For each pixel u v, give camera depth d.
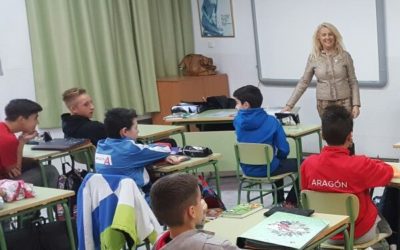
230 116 5.37
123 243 3.04
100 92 6.47
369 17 5.89
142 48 6.97
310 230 2.23
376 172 2.81
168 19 7.41
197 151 3.96
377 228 2.98
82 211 3.07
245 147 4.36
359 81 6.11
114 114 3.51
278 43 6.75
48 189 3.42
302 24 6.46
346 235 2.48
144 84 7.02
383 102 6.00
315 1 6.29
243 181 4.51
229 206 5.03
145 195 3.57
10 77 5.90
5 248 3.02
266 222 2.34
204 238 1.80
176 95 6.97
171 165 3.71
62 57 6.22
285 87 6.82
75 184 4.27
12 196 3.14
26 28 6.00
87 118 4.74
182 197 1.84
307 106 6.62
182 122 5.49
